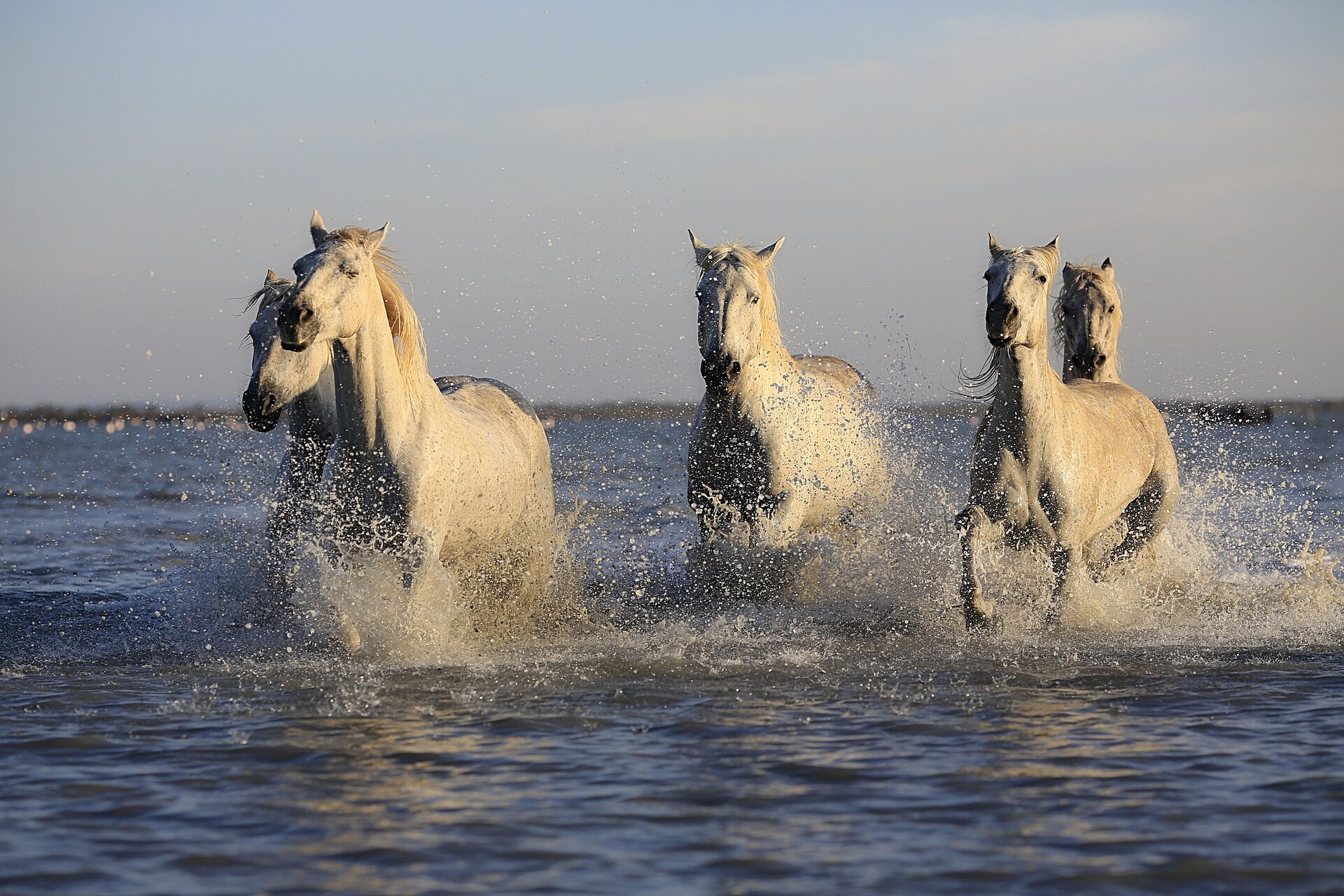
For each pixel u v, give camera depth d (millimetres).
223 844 6707
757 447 13836
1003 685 10625
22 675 11367
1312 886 6059
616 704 9969
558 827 6969
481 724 9305
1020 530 12688
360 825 6996
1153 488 14305
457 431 11797
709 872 6281
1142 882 6113
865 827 6957
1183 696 10133
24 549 23719
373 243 10922
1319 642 12602
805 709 9789
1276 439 96625
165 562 21344
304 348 10352
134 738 8914
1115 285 15414
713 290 13258
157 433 184000
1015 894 5988
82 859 6477
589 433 100438
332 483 11438
